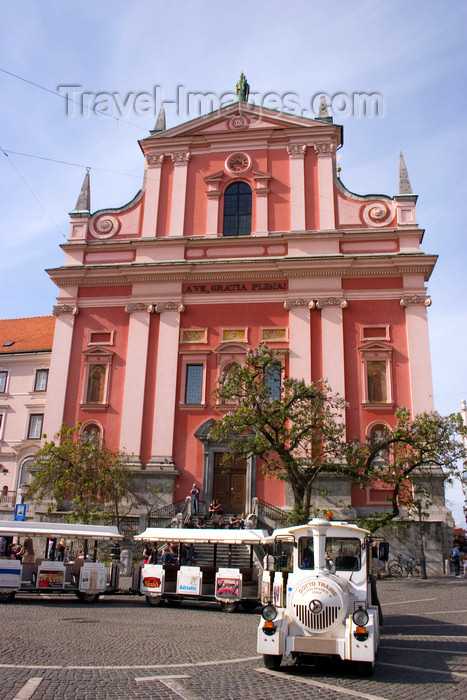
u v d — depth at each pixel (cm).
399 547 2558
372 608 987
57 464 2648
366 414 2791
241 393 2391
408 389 2803
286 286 3023
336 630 876
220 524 2464
